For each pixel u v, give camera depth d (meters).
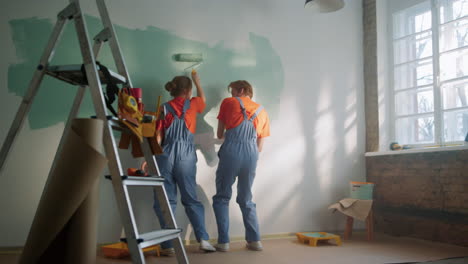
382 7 4.41
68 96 3.32
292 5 4.16
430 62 3.99
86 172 1.64
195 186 3.27
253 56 3.93
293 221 3.95
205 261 2.84
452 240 3.46
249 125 3.33
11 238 3.09
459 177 3.39
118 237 3.31
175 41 3.65
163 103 3.38
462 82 3.64
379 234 4.15
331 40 4.32
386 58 4.39
